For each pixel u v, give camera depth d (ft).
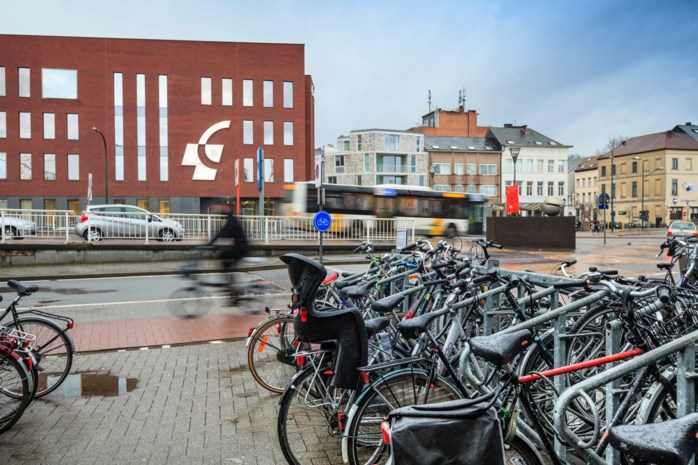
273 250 69.21
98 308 34.09
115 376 19.65
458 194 106.83
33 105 156.25
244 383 18.88
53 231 64.80
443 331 15.30
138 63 161.48
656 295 12.98
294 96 170.91
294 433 13.17
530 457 9.35
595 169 298.97
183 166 164.04
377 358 13.58
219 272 45.75
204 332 26.81
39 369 15.70
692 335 9.16
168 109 163.43
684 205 255.50
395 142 240.12
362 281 22.20
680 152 255.29
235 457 13.26
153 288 43.62
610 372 9.15
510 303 15.33
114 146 160.35
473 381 11.87
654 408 10.14
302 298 12.12
